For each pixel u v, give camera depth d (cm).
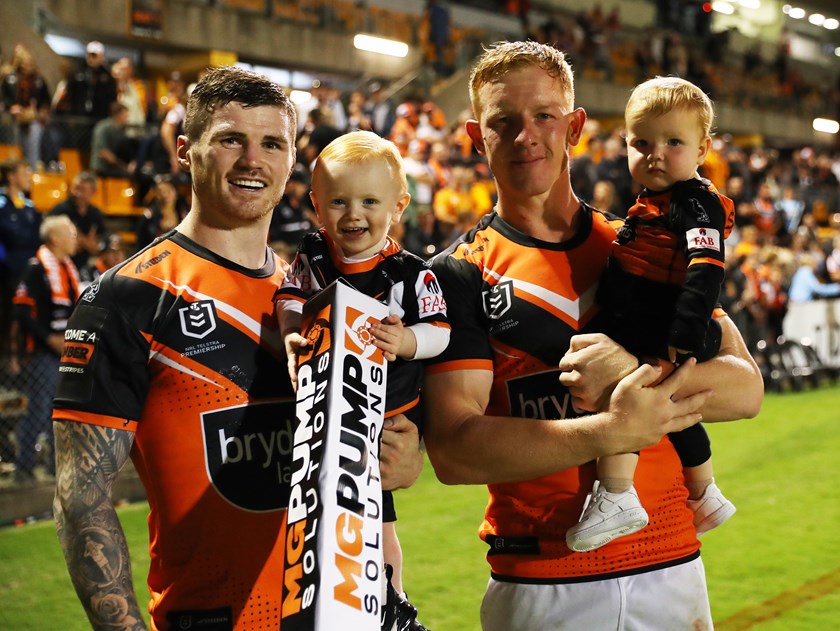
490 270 228
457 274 226
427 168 1062
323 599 155
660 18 2611
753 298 1091
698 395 213
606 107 2030
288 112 190
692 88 227
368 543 165
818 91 2925
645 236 225
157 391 184
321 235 215
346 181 204
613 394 205
